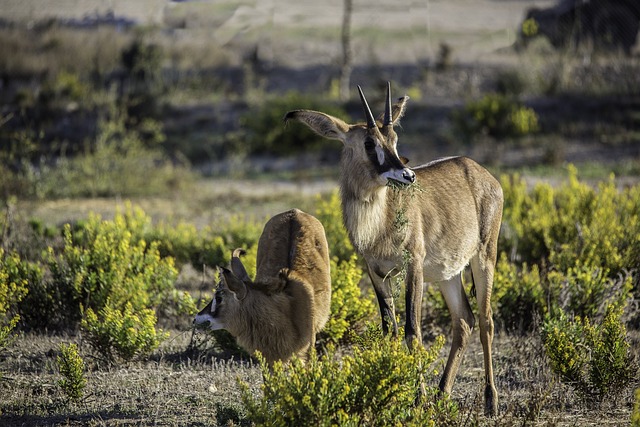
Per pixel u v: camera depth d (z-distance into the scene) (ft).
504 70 254.47
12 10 372.99
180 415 56.95
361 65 316.40
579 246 86.69
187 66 294.05
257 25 438.81
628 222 92.07
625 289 75.87
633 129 198.90
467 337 61.62
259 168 200.75
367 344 54.95
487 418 55.62
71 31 321.93
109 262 80.48
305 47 384.06
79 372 59.26
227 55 325.01
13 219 105.70
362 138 56.24
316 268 62.85
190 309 75.41
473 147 196.03
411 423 45.52
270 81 293.64
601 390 57.31
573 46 244.22
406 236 57.06
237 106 246.27
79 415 57.06
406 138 207.62
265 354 58.03
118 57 288.92
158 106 240.94
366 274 89.25
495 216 65.21
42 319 79.66
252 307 57.26
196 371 68.08
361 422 46.60
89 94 242.17
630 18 257.96
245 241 101.45
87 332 71.10
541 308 77.46
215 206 153.79
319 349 70.69
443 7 506.89
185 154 213.46
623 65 224.94
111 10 380.78
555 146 181.98
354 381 46.73
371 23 467.93
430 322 79.46
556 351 58.54
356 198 56.75
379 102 229.04
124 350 68.08
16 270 79.97
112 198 166.20
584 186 102.63
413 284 57.52
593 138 194.80
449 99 238.48
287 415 45.34
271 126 211.41
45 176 168.45
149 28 347.36
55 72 272.31
